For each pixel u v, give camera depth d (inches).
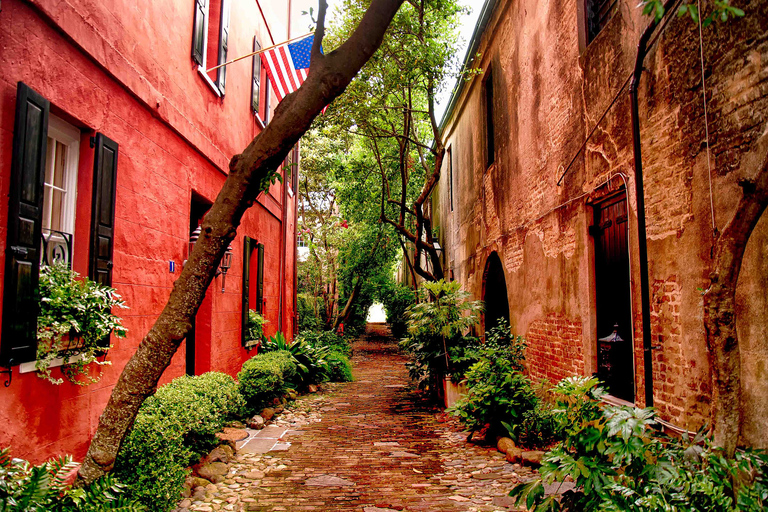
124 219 181.0
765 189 103.1
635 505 103.7
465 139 525.7
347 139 722.2
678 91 154.9
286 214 515.2
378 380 534.0
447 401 350.9
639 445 114.3
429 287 372.5
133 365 124.0
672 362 158.7
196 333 278.4
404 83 416.2
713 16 82.4
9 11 123.0
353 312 967.6
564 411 135.6
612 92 201.5
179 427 160.7
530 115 310.2
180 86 232.8
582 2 234.7
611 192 204.8
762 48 121.4
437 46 407.8
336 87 129.7
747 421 123.5
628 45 187.6
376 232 802.8
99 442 121.3
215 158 282.0
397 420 316.5
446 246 675.4
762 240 120.3
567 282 250.8
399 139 517.7
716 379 110.8
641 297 175.3
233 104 320.5
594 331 223.6
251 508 163.5
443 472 204.2
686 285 151.5
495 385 248.1
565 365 253.1
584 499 118.7
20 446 126.0
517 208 339.0
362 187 718.5
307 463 217.0
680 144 154.6
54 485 113.0
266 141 127.3
